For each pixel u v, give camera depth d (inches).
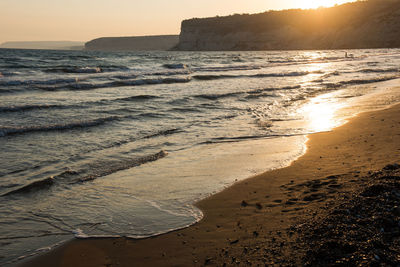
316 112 497.0
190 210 183.9
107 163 279.4
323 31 6476.4
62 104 546.9
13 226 174.1
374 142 293.0
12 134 360.8
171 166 268.7
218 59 2269.9
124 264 135.7
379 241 117.4
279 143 330.3
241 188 211.2
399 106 496.4
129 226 169.9
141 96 624.7
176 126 420.2
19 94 663.1
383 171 193.0
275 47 6781.5
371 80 878.4
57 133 373.7
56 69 1135.0
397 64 1545.3
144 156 299.6
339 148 287.7
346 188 178.5
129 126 416.2
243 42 7273.6
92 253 146.5
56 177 243.9
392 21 5575.8
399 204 141.0
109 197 208.8
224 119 462.3
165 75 1050.1
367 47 5615.2
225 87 797.9
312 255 116.8
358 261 108.0
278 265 116.0
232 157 288.7
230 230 153.6
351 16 6387.8
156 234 159.3
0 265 139.9
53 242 157.8
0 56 1873.8
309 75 1122.7
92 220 179.0
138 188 222.7
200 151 312.7
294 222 148.6
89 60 1846.7
